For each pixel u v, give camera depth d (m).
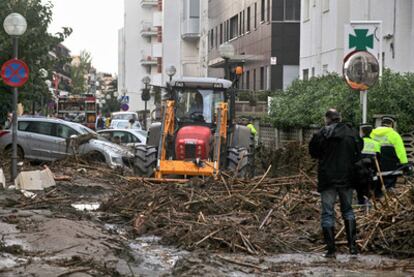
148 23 103.44
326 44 35.56
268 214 13.21
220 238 11.77
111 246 11.21
